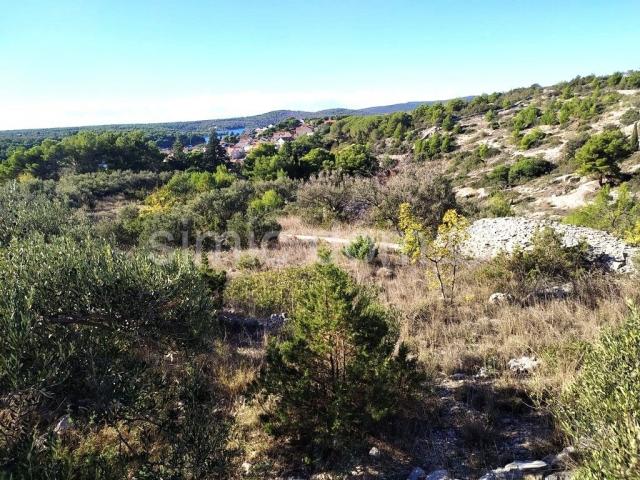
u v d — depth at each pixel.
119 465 3.00
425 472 3.33
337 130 94.00
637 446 2.14
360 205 18.16
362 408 3.59
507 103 84.12
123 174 43.47
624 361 2.86
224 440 3.38
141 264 3.76
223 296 7.88
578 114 56.94
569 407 3.15
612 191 32.47
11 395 2.61
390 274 9.32
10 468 2.45
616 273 7.88
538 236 8.59
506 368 4.94
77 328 3.33
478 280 8.19
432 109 87.25
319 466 3.43
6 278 3.20
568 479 2.80
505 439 3.64
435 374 4.94
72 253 3.64
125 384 3.08
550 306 6.55
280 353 3.95
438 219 14.48
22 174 48.56
